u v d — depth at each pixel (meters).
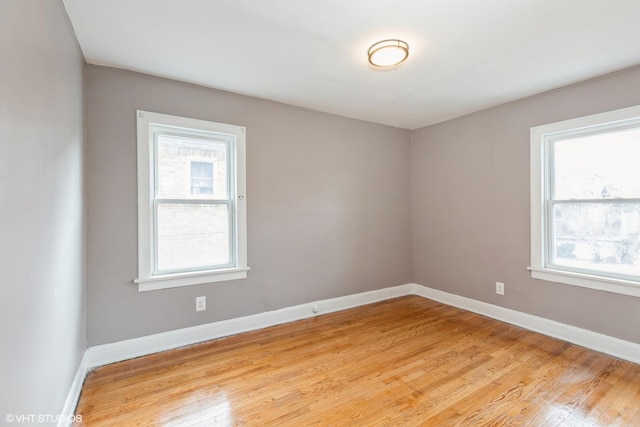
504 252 3.27
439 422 1.72
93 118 2.37
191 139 2.81
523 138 3.10
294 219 3.35
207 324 2.83
